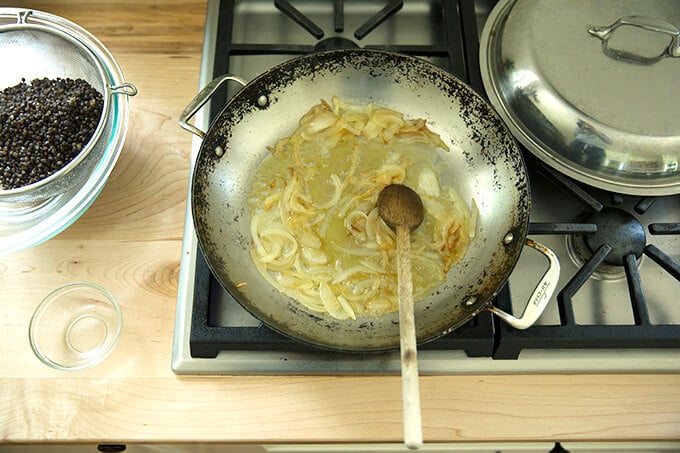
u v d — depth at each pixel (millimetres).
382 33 884
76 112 707
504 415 641
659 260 667
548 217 741
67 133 695
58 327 678
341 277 669
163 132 789
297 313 641
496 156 699
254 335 635
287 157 732
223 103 780
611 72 702
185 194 755
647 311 647
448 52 806
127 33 856
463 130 730
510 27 763
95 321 684
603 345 646
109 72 739
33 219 708
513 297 690
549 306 686
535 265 711
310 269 674
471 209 705
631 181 703
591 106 685
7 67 786
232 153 711
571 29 729
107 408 635
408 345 523
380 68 733
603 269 709
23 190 645
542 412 643
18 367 651
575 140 694
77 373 651
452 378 660
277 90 727
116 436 623
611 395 651
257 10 899
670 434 631
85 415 630
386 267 675
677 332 639
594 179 704
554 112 696
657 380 660
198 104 672
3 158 683
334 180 725
